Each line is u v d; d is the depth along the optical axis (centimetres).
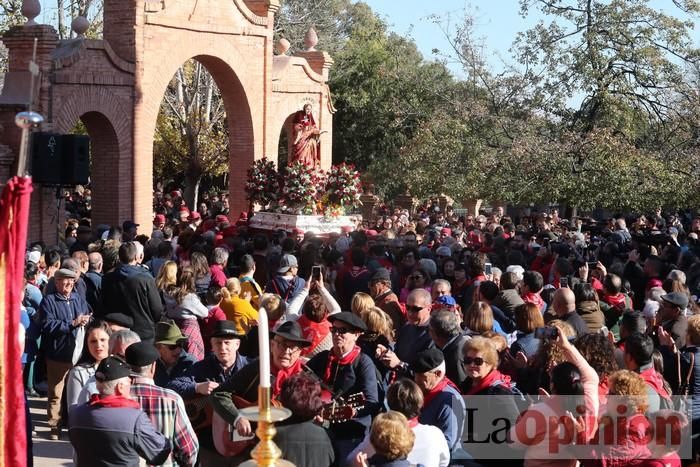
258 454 443
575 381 680
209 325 1130
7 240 444
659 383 804
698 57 3403
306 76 2955
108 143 2344
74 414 665
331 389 774
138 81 2367
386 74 4400
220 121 4044
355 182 2384
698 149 3262
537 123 3450
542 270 1708
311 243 1563
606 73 3419
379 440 593
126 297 1130
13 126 2014
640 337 804
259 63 2762
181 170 4038
